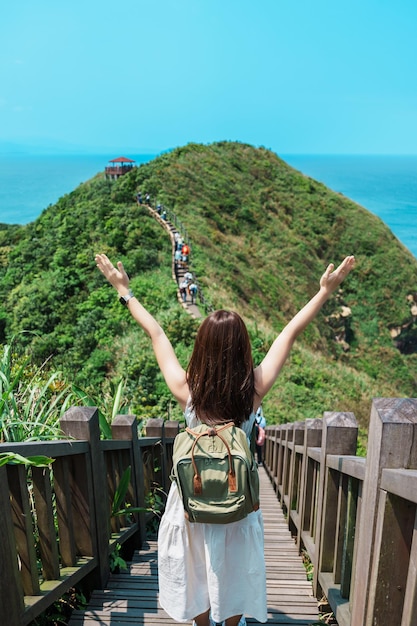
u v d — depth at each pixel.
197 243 35.25
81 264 28.39
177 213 40.94
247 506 2.02
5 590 2.09
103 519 3.24
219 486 1.98
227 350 2.08
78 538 3.08
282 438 7.03
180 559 2.18
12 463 2.24
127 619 2.85
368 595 1.93
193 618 2.20
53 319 24.94
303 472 4.05
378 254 55.47
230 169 55.34
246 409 2.12
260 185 56.03
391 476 1.75
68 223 35.69
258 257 43.66
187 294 24.39
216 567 2.11
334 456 2.81
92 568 3.08
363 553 2.00
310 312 2.27
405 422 1.83
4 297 29.28
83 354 20.53
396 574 1.83
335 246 55.06
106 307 23.84
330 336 46.97
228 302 27.05
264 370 2.20
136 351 19.44
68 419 3.05
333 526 3.03
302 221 54.81
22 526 2.37
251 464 2.01
